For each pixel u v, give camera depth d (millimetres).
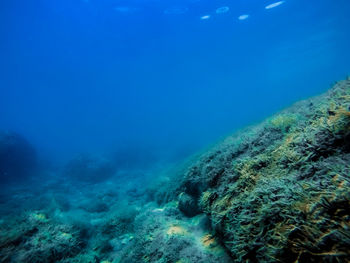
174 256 3547
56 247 4871
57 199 10688
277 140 3359
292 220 1714
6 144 19109
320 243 1415
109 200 11852
